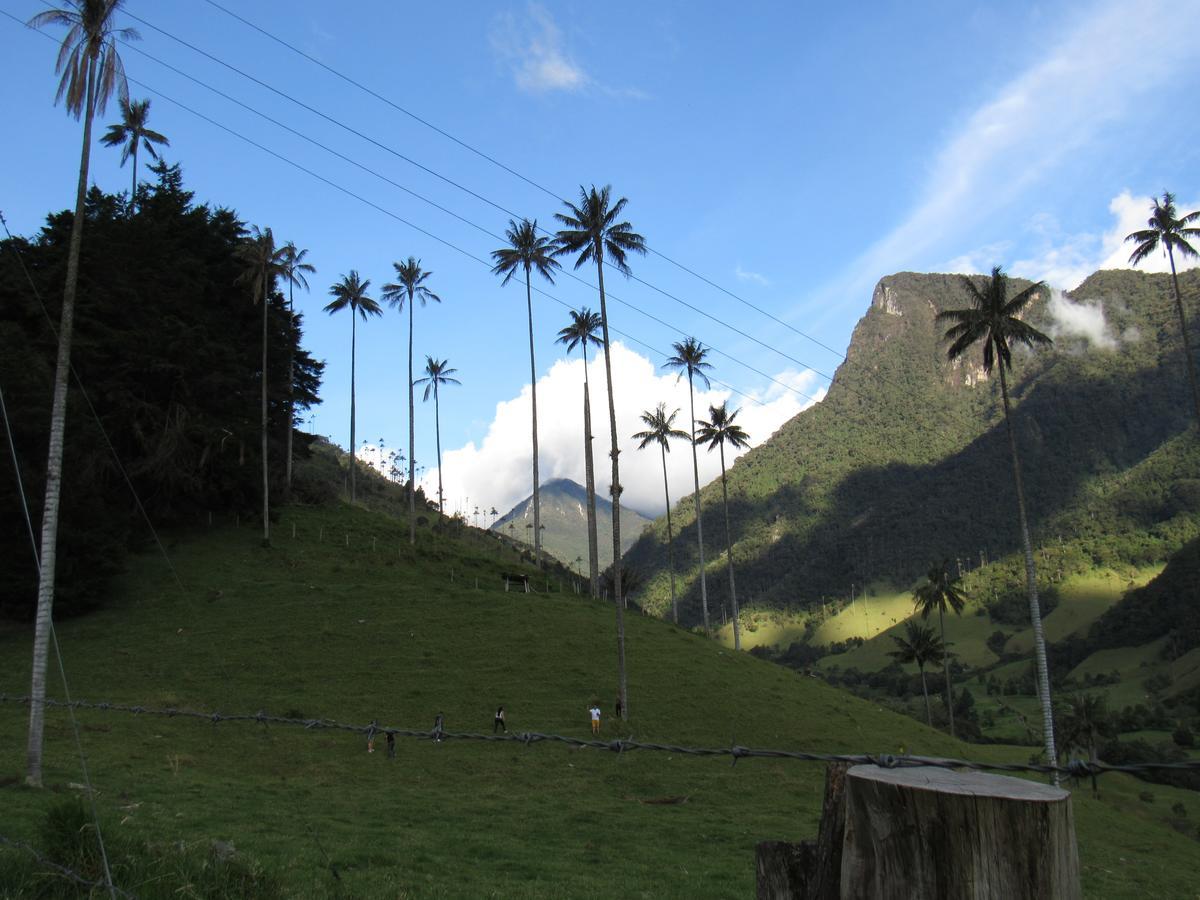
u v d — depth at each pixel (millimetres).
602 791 35812
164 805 23016
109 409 67938
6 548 56281
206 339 73188
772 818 31484
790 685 59781
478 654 56406
